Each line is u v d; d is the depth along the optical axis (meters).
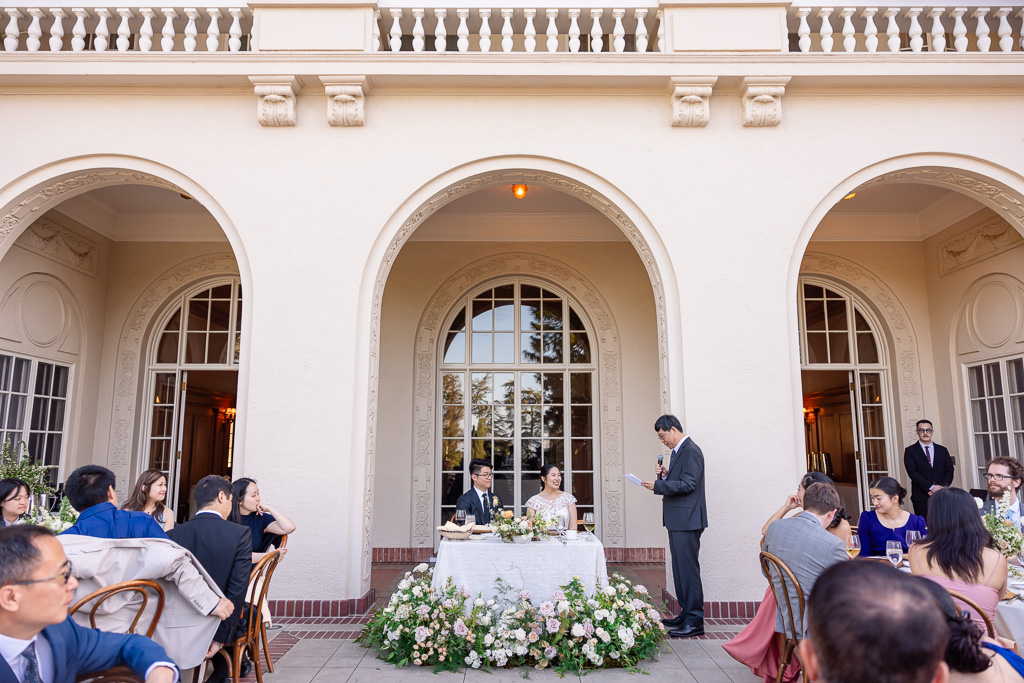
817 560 2.98
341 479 5.04
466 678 3.65
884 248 8.02
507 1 5.53
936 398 7.72
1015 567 3.67
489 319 8.17
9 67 5.30
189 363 8.03
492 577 4.03
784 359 5.20
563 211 7.97
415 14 5.56
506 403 8.01
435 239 8.06
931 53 5.32
